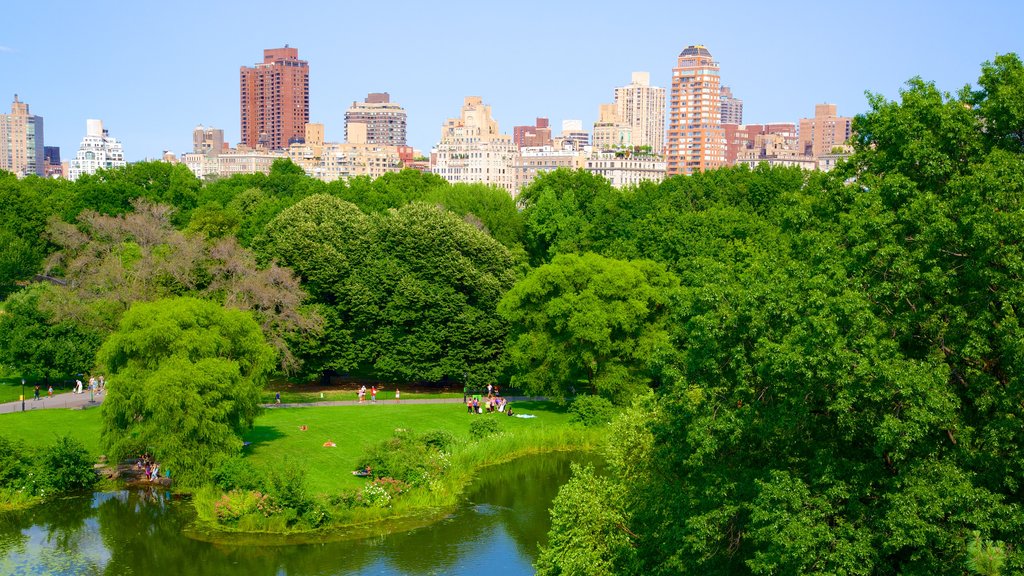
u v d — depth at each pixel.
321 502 58.34
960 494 29.89
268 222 108.62
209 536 55.81
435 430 73.19
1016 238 33.28
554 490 67.12
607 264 88.19
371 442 73.12
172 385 60.84
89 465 64.31
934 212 35.09
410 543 55.78
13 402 85.19
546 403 92.00
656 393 41.50
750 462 37.16
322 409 85.88
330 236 94.19
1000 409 32.44
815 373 32.75
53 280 120.62
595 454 76.81
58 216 130.62
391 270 90.81
